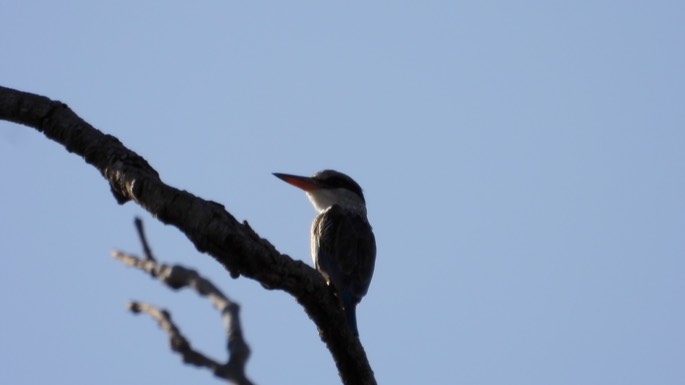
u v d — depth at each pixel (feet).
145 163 33.88
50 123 34.47
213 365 23.48
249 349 23.85
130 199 33.58
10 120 34.76
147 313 25.09
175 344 24.02
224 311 24.64
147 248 27.43
